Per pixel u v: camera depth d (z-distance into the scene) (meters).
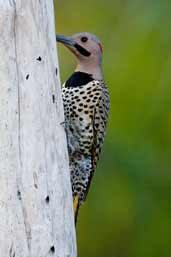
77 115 13.54
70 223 11.93
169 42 17.42
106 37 18.00
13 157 11.58
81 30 18.39
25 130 11.62
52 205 11.75
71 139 13.58
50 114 11.78
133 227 18.47
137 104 17.56
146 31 17.52
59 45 17.62
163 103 17.52
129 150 17.53
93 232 18.59
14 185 11.59
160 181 17.83
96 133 13.63
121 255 18.70
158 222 18.33
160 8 17.45
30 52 11.62
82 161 13.71
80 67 13.64
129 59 17.53
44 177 11.70
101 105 13.59
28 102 11.62
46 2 11.77
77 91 13.53
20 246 11.62
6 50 11.52
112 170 17.62
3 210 11.56
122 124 17.58
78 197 13.80
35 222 11.66
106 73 17.59
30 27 11.61
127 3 18.08
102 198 18.02
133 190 17.83
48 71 11.77
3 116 11.54
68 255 11.90
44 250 11.72
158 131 17.66
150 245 18.53
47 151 11.74
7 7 11.46
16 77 11.57
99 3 18.48
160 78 17.44
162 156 17.73
